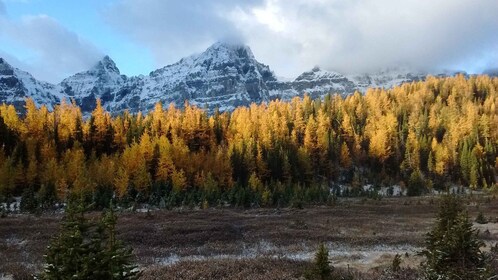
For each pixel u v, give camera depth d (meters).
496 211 58.88
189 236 35.69
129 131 120.56
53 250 10.66
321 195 82.62
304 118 159.00
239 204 73.25
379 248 31.86
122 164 91.31
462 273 12.62
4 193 75.81
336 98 188.88
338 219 49.22
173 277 18.66
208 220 47.16
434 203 73.88
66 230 10.80
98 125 114.56
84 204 11.38
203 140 127.12
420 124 149.88
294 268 20.94
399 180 122.62
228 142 131.00
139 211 64.81
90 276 10.24
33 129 109.25
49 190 72.06
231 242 34.59
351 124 145.38
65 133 110.44
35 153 93.69
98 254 10.54
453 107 170.62
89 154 108.06
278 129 139.62
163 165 89.56
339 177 123.25
